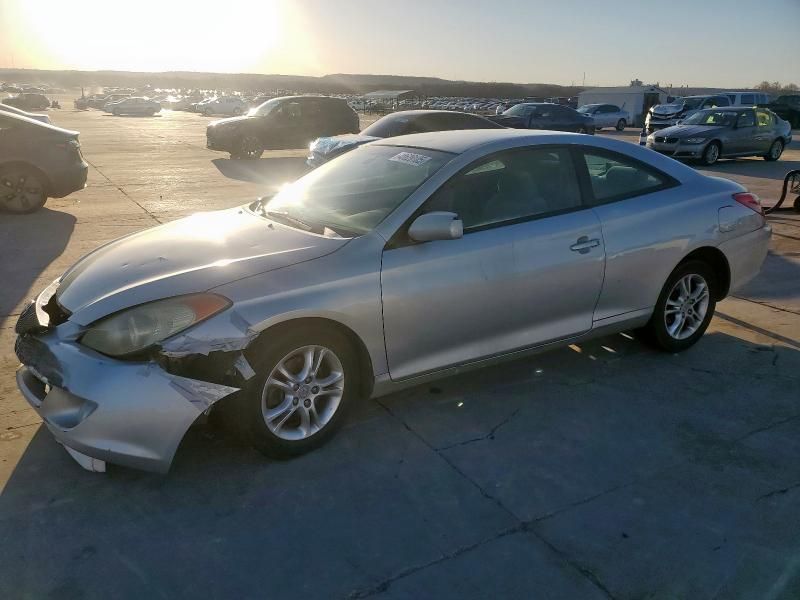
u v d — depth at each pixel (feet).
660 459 10.70
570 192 12.82
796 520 9.25
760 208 15.39
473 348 11.80
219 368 9.45
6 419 11.52
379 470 10.27
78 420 9.02
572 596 7.81
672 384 13.37
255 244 10.89
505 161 12.30
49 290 11.14
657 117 92.84
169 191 37.47
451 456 10.69
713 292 14.93
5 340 14.92
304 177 14.38
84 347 9.34
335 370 10.66
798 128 104.27
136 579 7.97
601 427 11.68
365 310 10.36
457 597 7.77
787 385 13.38
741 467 10.51
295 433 10.46
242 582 7.95
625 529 9.00
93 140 74.02
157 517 9.09
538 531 8.93
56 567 8.13
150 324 9.22
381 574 8.11
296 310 9.71
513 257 11.70
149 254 10.94
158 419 9.03
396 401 12.47
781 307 18.20
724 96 95.66
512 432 11.46
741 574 8.20
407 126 40.32
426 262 10.89
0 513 9.06
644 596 7.84
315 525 8.98
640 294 13.61
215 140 55.42
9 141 28.91
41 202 30.01
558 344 12.94
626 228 13.07
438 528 8.96
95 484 9.77
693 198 14.15
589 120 75.92
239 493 9.64
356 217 11.51
